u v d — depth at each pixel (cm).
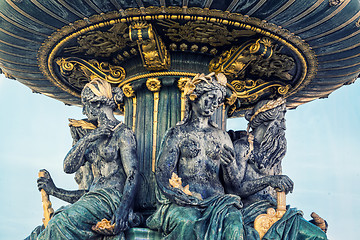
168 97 584
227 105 609
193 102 541
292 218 511
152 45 543
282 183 514
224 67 581
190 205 491
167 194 496
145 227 517
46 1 497
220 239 473
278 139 582
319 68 602
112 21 529
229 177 534
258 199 552
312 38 546
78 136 615
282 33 540
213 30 544
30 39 562
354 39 546
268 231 502
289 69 614
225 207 491
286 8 496
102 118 553
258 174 564
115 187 523
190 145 528
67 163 534
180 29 543
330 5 492
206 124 545
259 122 586
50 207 564
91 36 563
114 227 490
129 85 596
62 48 586
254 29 534
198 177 522
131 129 563
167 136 536
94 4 498
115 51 596
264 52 554
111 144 538
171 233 483
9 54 594
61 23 534
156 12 511
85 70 615
